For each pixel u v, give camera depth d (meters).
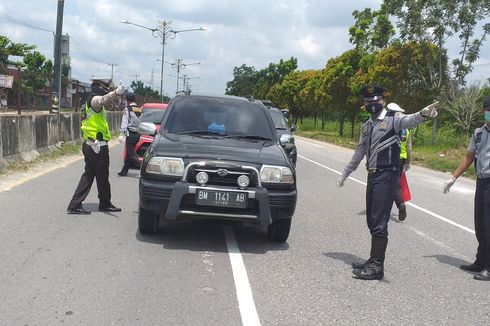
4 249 5.75
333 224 8.06
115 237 6.48
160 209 5.99
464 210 10.27
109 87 7.71
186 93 7.92
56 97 17.06
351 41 41.00
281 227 6.49
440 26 28.73
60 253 5.70
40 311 4.18
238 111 7.50
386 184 5.41
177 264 5.55
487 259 5.71
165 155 6.07
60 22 17.33
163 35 47.47
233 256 5.97
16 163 12.17
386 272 5.75
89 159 7.62
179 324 4.06
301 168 16.50
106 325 3.98
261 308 4.48
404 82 30.59
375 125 5.49
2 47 39.75
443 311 4.66
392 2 29.94
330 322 4.27
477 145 6.00
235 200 5.88
